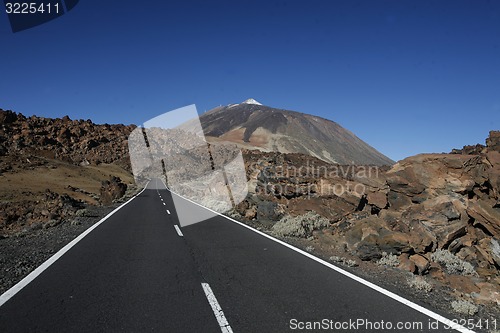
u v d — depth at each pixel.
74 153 77.31
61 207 17.70
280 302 5.22
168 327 4.27
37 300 5.11
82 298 5.23
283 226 11.85
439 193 10.81
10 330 4.10
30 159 53.91
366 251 8.39
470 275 7.96
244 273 6.79
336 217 12.12
